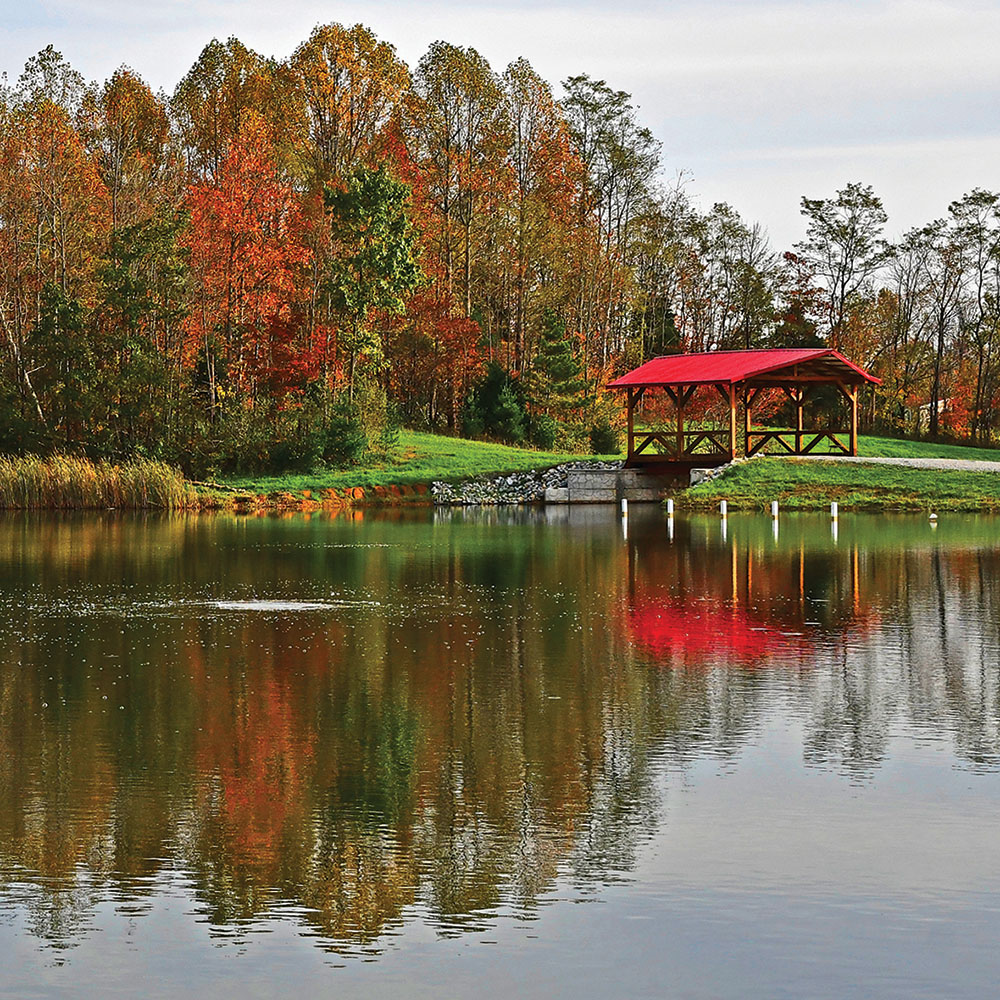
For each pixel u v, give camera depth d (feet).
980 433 331.16
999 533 136.05
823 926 30.32
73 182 229.45
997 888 32.50
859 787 40.88
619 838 36.27
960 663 61.11
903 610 78.74
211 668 61.16
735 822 37.58
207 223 226.17
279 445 211.20
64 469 184.85
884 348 327.26
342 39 269.23
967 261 321.32
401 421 249.75
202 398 227.20
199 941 29.81
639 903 31.68
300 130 269.64
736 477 185.26
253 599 85.66
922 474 183.73
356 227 226.79
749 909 31.32
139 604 83.15
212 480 202.08
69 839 36.50
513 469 211.82
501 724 49.49
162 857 35.06
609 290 285.43
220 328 230.07
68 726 49.57
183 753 45.62
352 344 226.17
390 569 104.17
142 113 287.28
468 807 39.22
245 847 35.81
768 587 90.84
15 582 95.14
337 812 38.83
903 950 29.07
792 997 27.07
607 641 68.39
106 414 212.02
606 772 42.83
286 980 27.89
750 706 52.13
